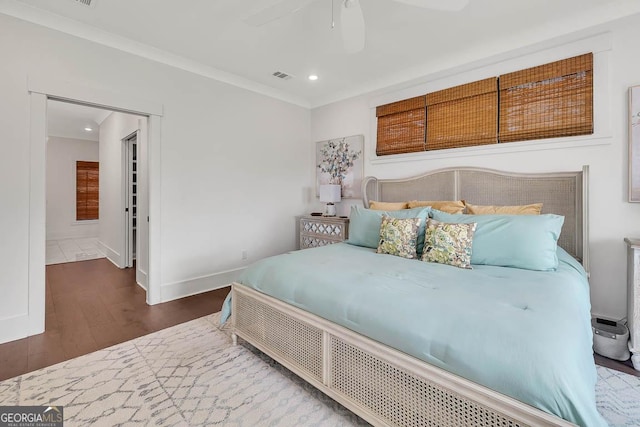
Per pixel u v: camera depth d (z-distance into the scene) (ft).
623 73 7.45
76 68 8.27
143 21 8.07
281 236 14.07
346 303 5.01
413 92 11.16
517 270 6.42
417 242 8.14
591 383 3.31
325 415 5.06
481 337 3.69
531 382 3.16
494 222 7.25
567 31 8.05
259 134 13.07
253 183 12.91
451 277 5.85
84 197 24.32
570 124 8.09
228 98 11.91
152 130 9.84
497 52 9.15
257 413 5.09
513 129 9.02
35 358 6.75
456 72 10.10
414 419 4.06
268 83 12.60
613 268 7.66
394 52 9.75
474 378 3.53
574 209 8.03
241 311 7.27
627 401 5.32
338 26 8.23
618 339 6.65
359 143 12.98
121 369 6.37
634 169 7.29
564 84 8.18
